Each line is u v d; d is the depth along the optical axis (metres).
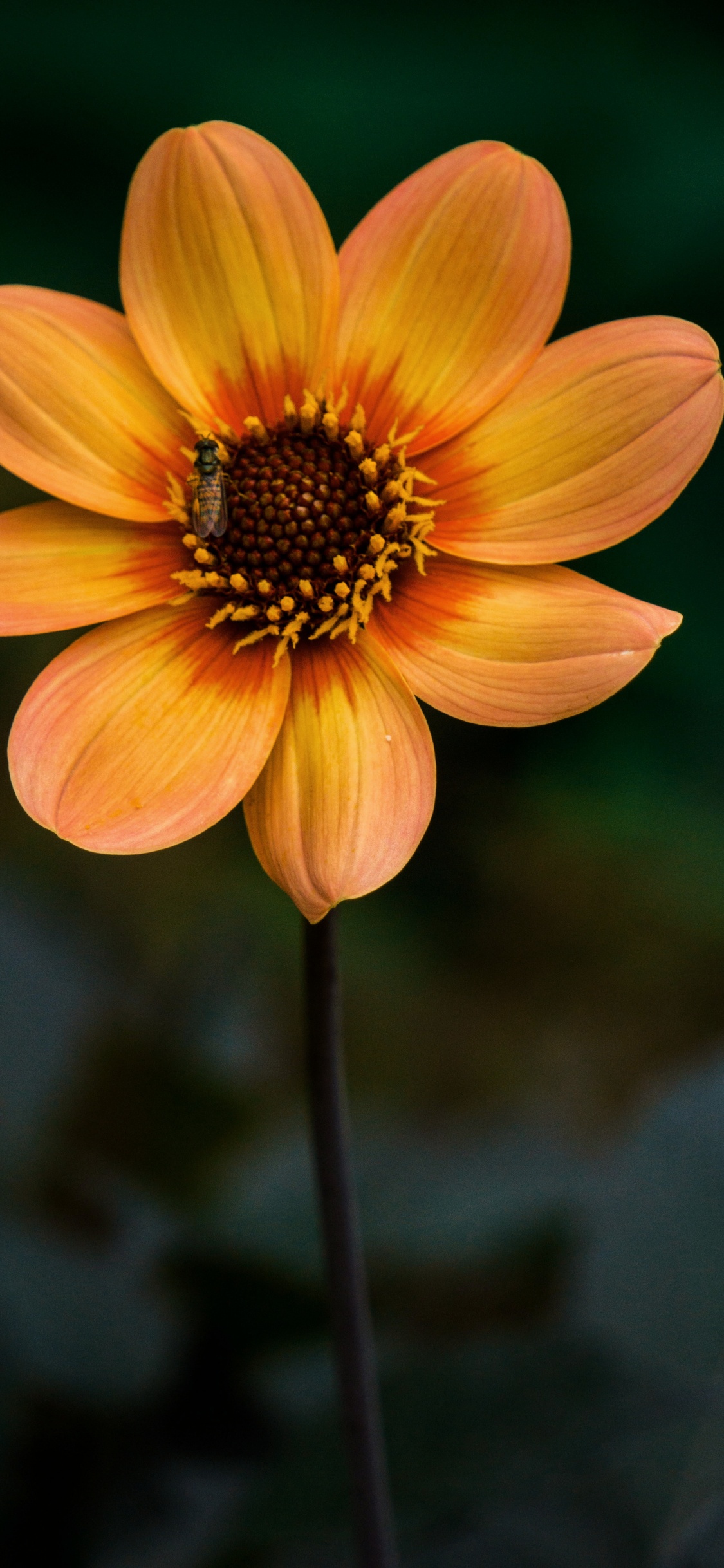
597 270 1.12
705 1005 0.71
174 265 0.45
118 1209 0.49
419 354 0.45
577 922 0.78
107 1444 0.48
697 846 0.85
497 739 0.98
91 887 0.68
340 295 0.45
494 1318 0.49
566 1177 0.49
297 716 0.43
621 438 0.44
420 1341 0.48
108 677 0.43
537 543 0.44
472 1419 0.45
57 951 0.52
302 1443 0.46
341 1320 0.44
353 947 0.74
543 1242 0.49
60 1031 0.51
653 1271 0.46
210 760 0.43
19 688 0.74
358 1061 0.65
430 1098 0.63
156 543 0.44
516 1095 0.64
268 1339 0.49
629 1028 0.70
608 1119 0.61
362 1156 0.50
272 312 0.45
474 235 0.45
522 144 1.14
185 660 0.44
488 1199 0.49
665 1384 0.45
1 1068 0.50
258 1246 0.48
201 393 0.45
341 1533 0.45
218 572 0.44
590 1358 0.45
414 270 0.45
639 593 1.08
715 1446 0.45
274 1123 0.51
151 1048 0.51
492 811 0.91
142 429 0.45
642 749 1.01
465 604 0.44
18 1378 0.47
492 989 0.74
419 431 0.44
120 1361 0.47
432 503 0.44
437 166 0.45
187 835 0.42
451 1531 0.45
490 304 0.45
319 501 0.44
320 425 0.45
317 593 0.44
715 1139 0.46
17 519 0.44
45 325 0.45
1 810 0.70
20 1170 0.50
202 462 0.43
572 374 0.44
